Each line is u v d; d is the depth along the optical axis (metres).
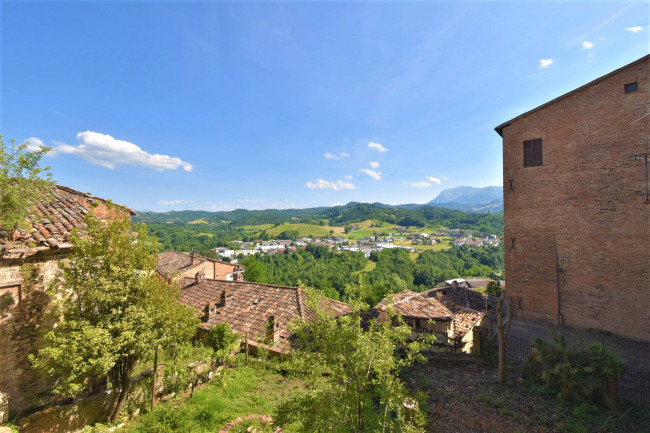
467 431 7.85
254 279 53.16
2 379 7.57
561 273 12.35
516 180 13.60
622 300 11.09
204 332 16.41
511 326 13.26
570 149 12.30
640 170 10.90
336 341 5.33
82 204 11.01
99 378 9.31
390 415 6.37
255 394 10.39
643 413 8.20
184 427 8.07
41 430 7.11
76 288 7.41
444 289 25.88
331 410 5.17
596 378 8.58
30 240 7.97
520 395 9.38
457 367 11.73
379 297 41.41
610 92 11.54
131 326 7.35
